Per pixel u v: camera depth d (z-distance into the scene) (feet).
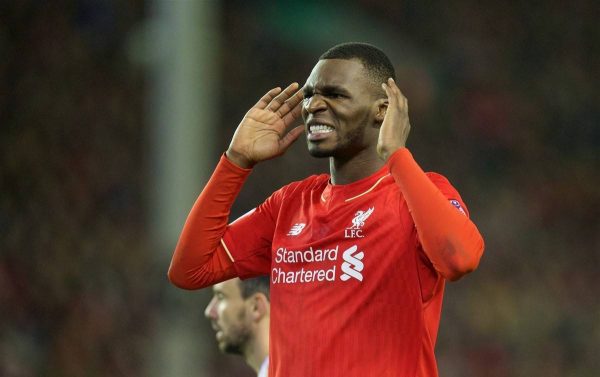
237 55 189.67
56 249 142.00
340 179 41.47
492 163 204.23
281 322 40.04
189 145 115.34
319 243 39.65
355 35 202.49
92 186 154.61
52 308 134.41
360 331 38.42
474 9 225.76
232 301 62.49
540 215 199.72
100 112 165.78
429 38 214.90
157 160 122.31
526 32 229.45
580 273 193.06
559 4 236.22
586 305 187.83
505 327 174.09
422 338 38.99
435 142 201.16
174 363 106.32
